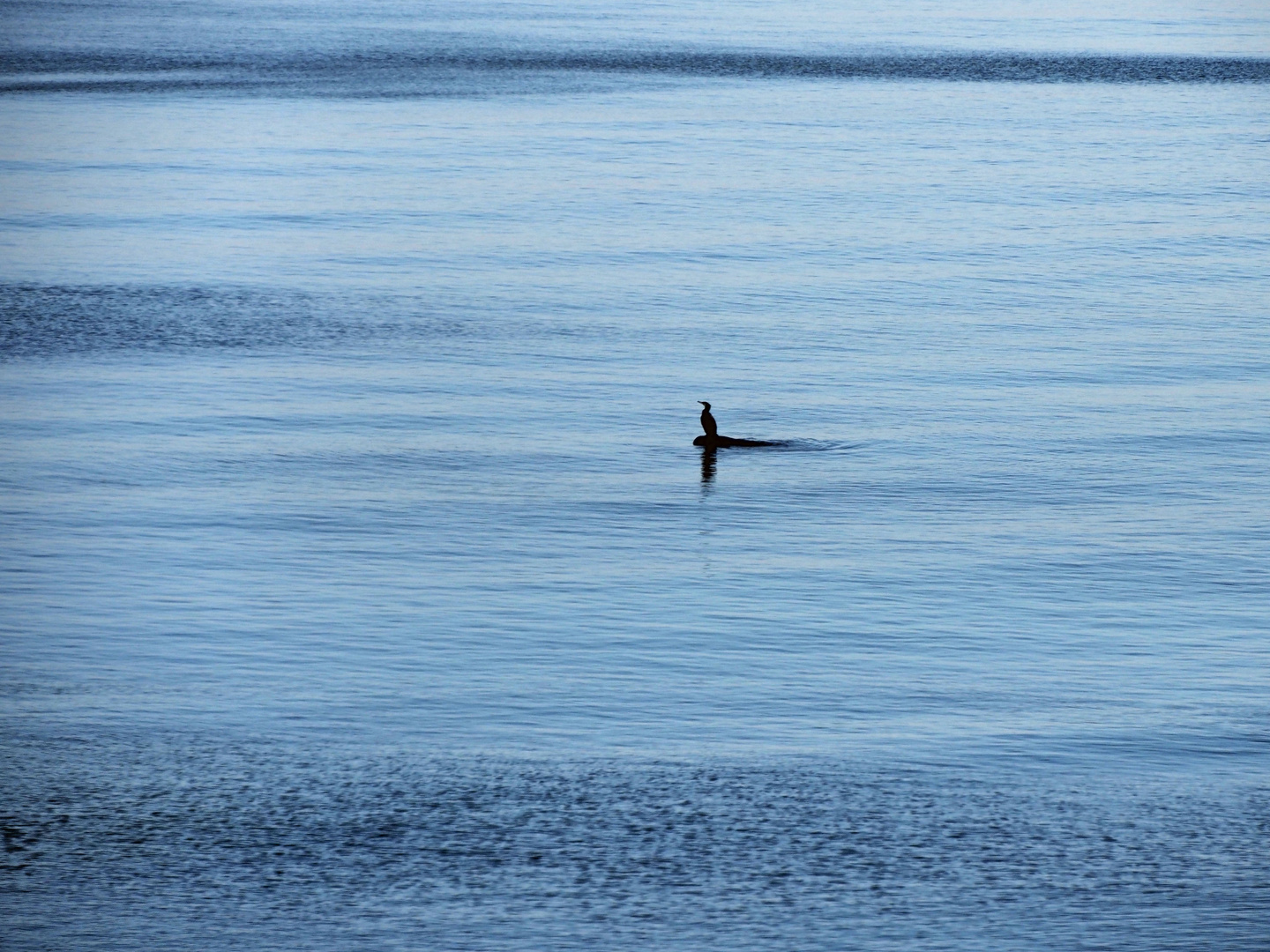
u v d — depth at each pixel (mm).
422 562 113312
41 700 90438
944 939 68938
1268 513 124250
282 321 180250
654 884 72750
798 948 68250
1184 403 153500
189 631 100562
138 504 124188
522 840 76312
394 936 69000
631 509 124625
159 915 70500
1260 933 69500
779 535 119188
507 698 91312
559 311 186500
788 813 78688
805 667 95875
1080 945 68625
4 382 156000
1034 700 91375
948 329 180500
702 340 174875
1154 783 82062
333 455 136625
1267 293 198500
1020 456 137875
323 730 87250
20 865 74125
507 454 137375
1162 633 101375
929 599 106812
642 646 98875
